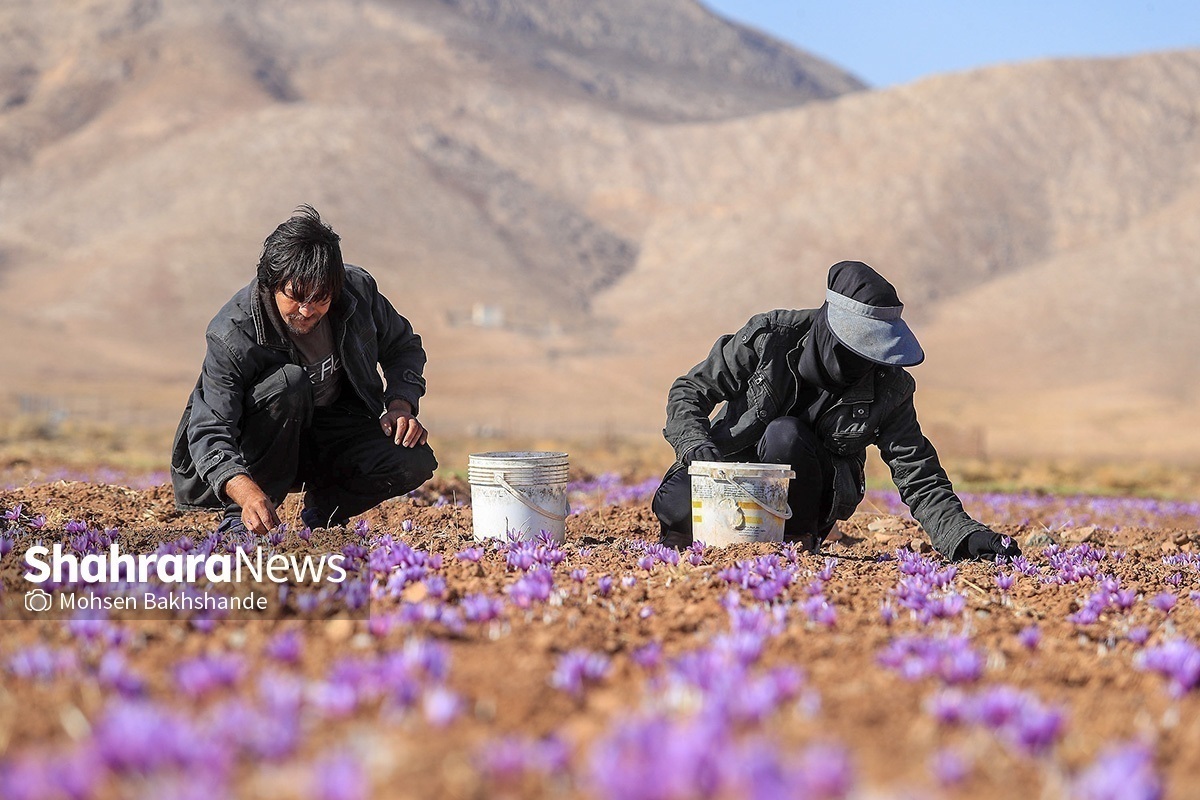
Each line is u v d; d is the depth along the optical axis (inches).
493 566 210.1
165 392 5408.5
